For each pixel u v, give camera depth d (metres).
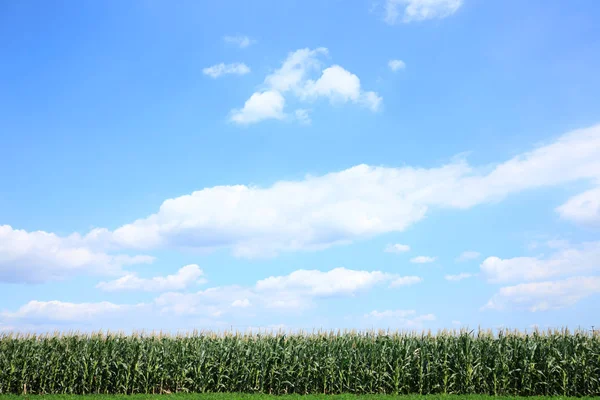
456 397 19.34
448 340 22.59
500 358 21.25
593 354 21.08
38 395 20.53
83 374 22.09
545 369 20.86
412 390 21.53
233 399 18.81
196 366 22.47
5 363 22.53
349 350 22.59
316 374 22.09
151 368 22.36
